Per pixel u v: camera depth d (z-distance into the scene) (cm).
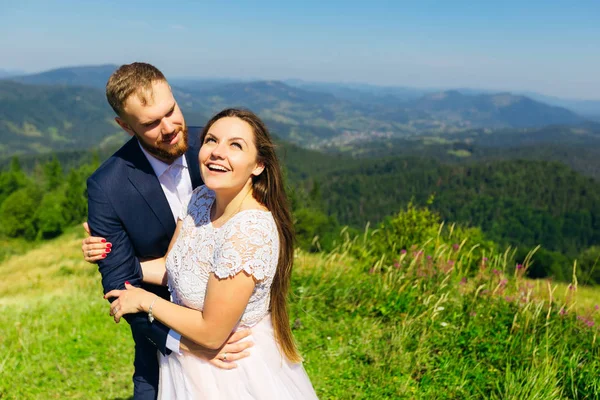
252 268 195
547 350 402
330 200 18150
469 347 434
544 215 15812
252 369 216
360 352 442
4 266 2602
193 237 214
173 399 227
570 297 523
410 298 534
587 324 482
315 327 499
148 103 224
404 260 614
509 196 18250
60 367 453
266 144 204
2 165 19625
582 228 15375
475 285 546
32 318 602
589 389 365
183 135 243
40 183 9762
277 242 207
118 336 537
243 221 197
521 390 352
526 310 480
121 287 242
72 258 2680
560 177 19550
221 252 195
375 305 535
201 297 206
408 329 466
